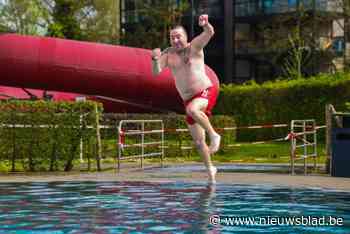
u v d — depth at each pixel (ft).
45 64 73.20
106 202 26.48
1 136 47.93
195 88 34.14
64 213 23.26
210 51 164.14
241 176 39.81
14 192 30.53
